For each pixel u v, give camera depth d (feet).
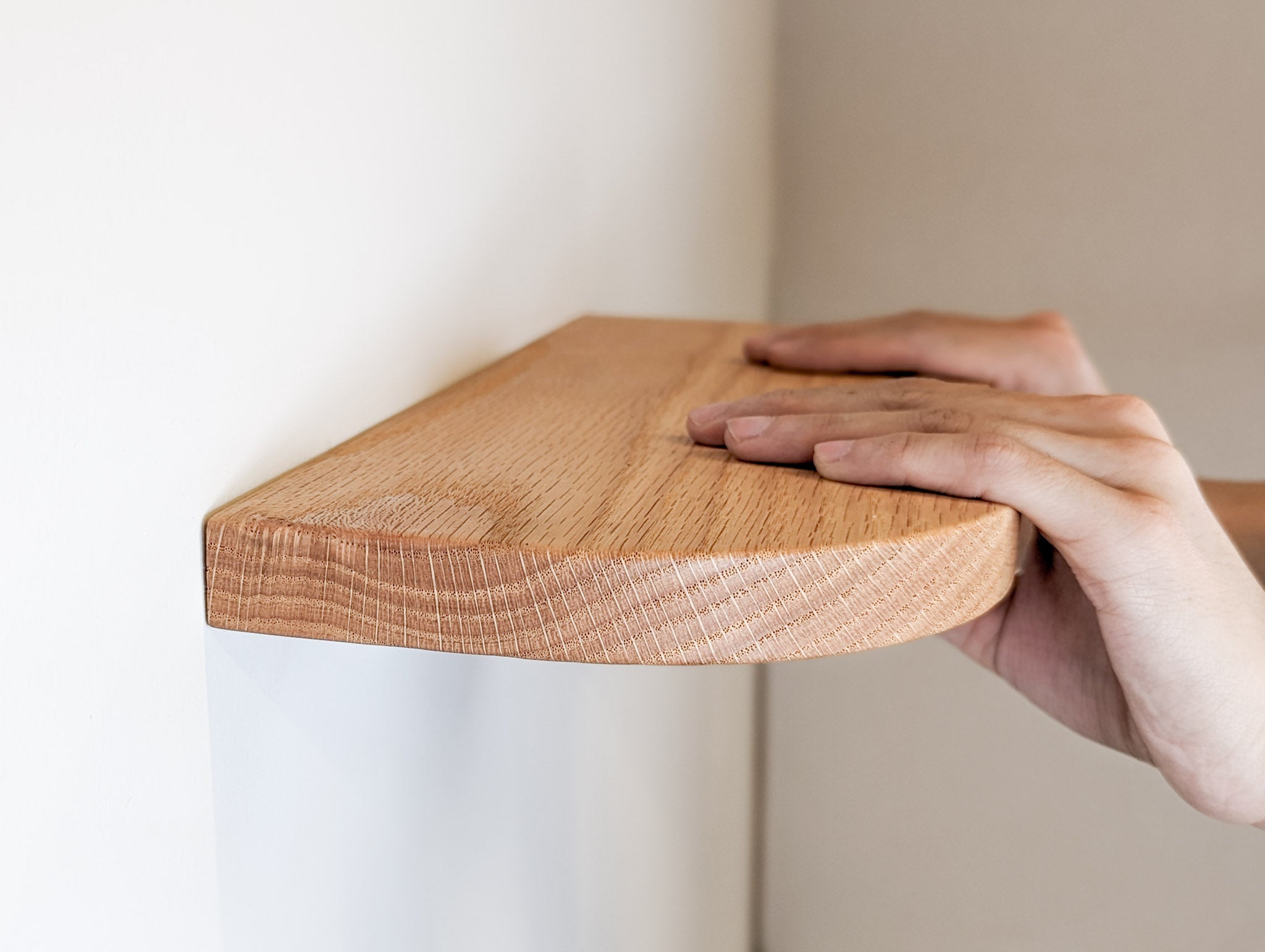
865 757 5.15
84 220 0.64
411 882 1.18
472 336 1.35
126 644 0.71
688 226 2.79
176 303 0.74
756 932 5.40
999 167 4.63
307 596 0.78
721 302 3.47
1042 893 5.01
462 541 0.76
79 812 0.68
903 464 0.95
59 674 0.65
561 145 1.66
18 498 0.61
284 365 0.90
